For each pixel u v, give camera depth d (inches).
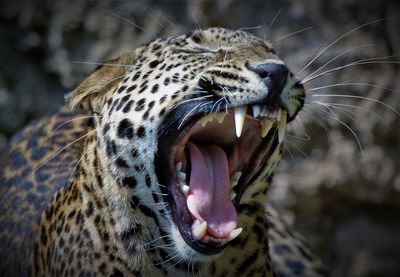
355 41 763.4
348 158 754.8
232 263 428.8
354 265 765.3
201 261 414.0
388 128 750.5
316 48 762.8
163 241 422.0
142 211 420.5
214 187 419.8
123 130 416.2
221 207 414.0
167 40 442.0
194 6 775.1
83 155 439.8
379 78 755.4
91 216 429.7
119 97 427.2
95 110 445.7
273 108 398.9
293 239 590.2
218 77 402.3
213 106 403.9
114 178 419.8
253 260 434.3
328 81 751.1
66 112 579.8
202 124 414.6
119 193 420.5
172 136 415.5
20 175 555.2
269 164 430.0
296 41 767.7
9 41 812.6
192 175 422.3
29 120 802.2
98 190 426.3
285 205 758.5
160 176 417.1
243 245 429.7
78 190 440.1
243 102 397.1
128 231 422.0
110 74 448.1
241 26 775.1
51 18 804.6
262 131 405.7
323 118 745.0
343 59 756.6
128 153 415.5
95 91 446.3
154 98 413.4
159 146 415.2
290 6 773.9
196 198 415.2
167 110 409.7
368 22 768.3
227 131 436.1
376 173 755.4
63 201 453.4
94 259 430.0
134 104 417.4
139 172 415.8
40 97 804.6
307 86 746.2
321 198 761.0
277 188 759.7
